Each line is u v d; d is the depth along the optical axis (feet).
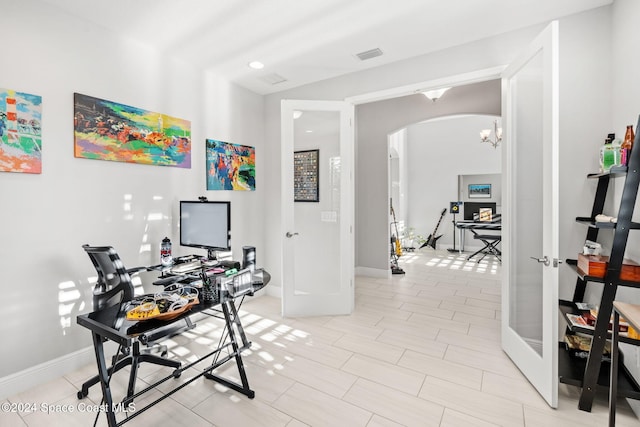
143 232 8.64
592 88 7.09
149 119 8.71
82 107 7.31
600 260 5.69
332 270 10.82
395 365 7.36
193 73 9.98
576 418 5.57
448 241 24.73
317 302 10.49
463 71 8.66
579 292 7.13
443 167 24.77
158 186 9.02
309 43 8.65
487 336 8.89
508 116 7.66
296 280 11.26
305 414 5.71
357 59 9.59
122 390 6.49
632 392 5.34
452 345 8.36
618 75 6.54
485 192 23.57
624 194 5.18
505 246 7.81
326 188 10.84
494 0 6.79
